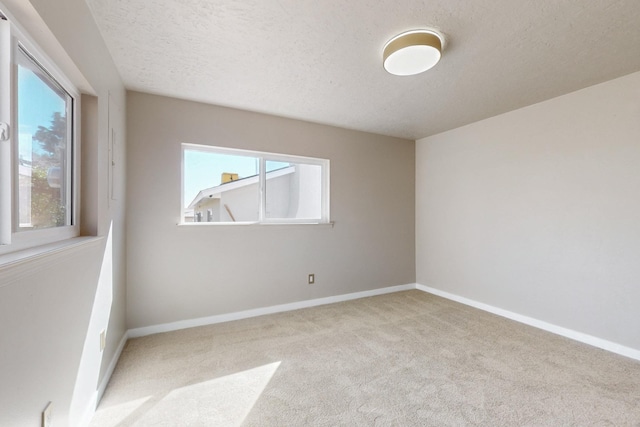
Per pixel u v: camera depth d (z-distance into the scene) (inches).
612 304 86.0
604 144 88.0
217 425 55.8
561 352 84.9
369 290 144.1
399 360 80.4
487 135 122.3
